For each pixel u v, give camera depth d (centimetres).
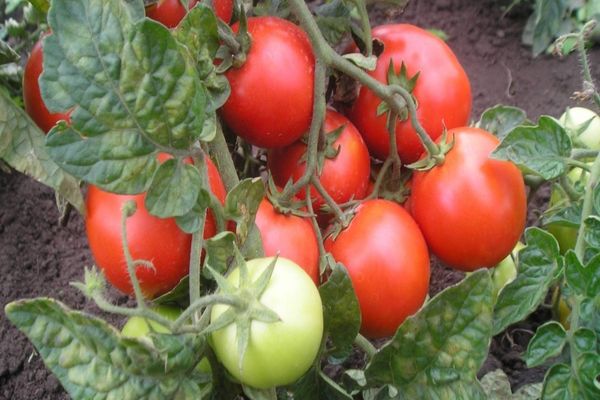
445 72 55
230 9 52
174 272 48
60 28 42
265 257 47
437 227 52
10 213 74
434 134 55
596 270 47
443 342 48
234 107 50
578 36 58
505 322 51
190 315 43
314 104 51
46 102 42
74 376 41
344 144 54
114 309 41
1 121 46
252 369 43
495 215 51
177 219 45
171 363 42
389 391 53
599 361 47
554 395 48
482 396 47
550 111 83
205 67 48
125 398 42
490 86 86
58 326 41
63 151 42
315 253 51
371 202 53
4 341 66
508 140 51
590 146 65
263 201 51
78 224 74
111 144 43
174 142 44
